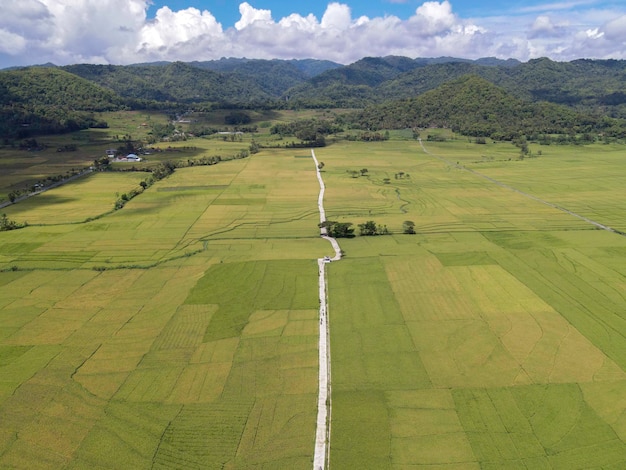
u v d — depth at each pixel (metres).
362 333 76.88
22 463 51.59
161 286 95.31
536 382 63.19
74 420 57.97
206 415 58.66
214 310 85.06
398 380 64.69
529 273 98.38
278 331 77.88
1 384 64.25
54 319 81.88
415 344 73.19
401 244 119.62
